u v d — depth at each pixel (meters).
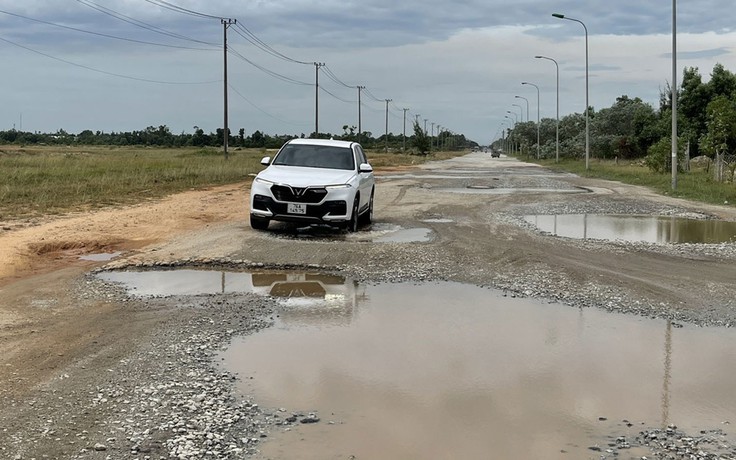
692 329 7.14
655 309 7.89
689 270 10.16
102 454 4.11
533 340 6.69
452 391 5.33
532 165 67.06
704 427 4.75
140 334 6.64
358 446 4.36
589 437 4.56
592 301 8.27
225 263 10.30
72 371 5.57
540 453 4.31
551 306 8.05
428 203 21.06
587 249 11.98
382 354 6.20
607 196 24.70
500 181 34.66
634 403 5.15
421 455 4.25
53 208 16.94
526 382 5.55
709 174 34.97
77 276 9.34
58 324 6.94
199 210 17.53
